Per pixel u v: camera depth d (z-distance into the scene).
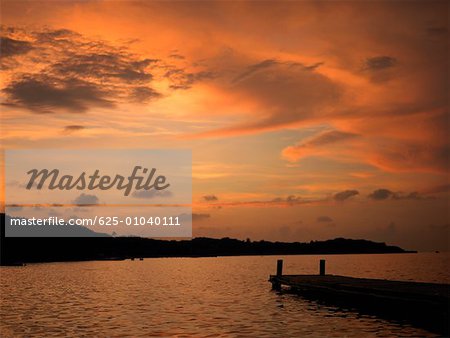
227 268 93.94
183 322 24.69
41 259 142.50
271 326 23.50
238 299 35.06
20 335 21.48
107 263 125.94
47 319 25.66
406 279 57.78
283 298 35.38
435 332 22.02
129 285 49.59
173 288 45.44
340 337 20.98
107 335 21.41
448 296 23.50
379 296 27.59
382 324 23.92
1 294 39.72
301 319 25.47
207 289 43.97
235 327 23.25
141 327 23.28
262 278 60.47
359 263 118.69
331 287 32.38
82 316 26.72
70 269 89.38
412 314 25.34
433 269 84.31
